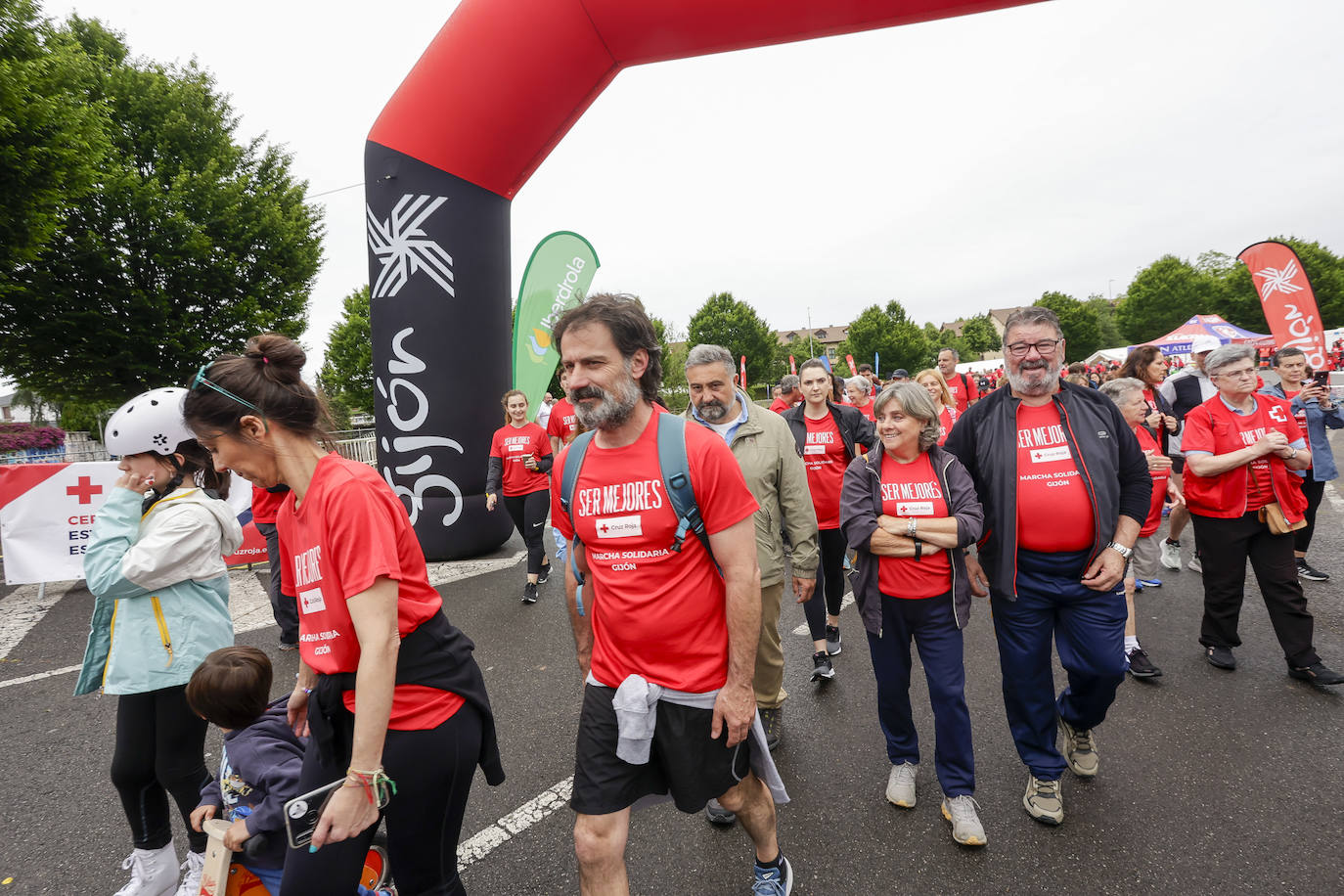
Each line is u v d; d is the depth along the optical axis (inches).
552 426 282.8
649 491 66.6
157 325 656.4
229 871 66.9
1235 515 143.4
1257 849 91.4
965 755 98.9
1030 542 101.4
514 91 243.1
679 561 67.5
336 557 56.8
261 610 217.9
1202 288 2096.5
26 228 373.1
